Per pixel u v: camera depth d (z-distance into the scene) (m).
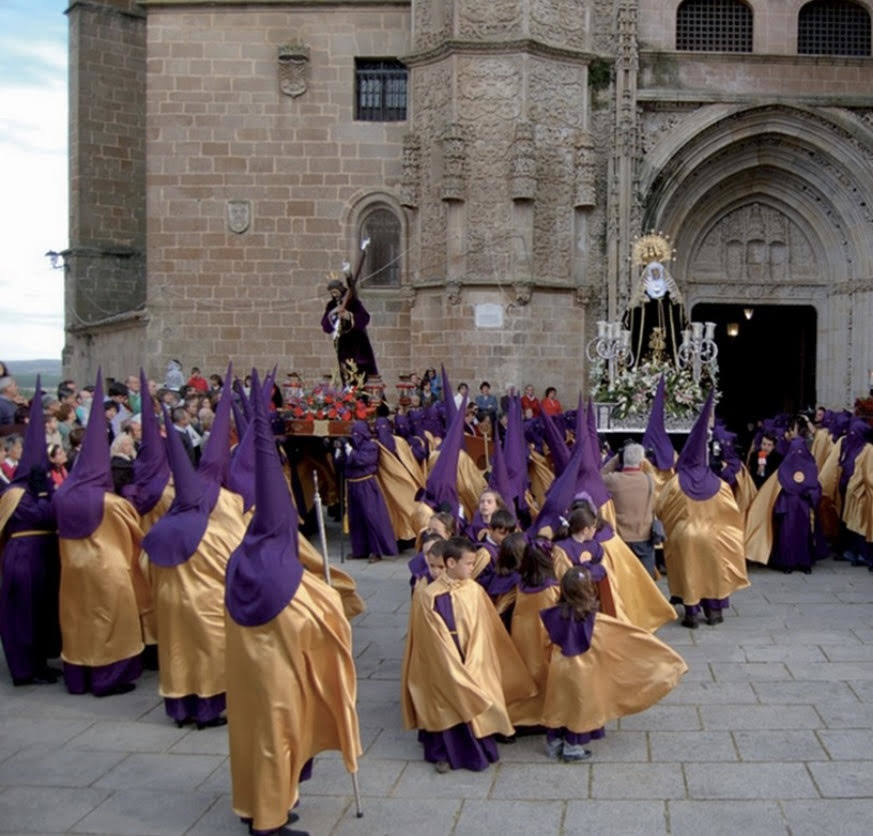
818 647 10.12
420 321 24.64
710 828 6.25
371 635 10.74
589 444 10.46
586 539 8.41
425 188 24.48
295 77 25.94
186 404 15.07
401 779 7.11
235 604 6.12
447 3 23.94
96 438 9.08
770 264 26.86
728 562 11.02
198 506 8.23
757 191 26.56
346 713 6.26
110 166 31.28
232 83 26.05
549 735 7.45
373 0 25.66
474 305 23.78
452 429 10.13
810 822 6.30
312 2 25.77
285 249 26.14
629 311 21.27
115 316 28.91
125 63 31.44
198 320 26.23
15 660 9.31
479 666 7.23
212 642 8.09
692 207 26.03
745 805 6.57
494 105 23.70
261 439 6.18
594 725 7.30
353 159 26.02
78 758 7.58
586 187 24.33
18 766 7.43
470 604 7.38
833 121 25.17
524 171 23.39
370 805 6.68
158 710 8.66
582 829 6.27
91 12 30.72
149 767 7.40
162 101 26.08
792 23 25.84
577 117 24.52
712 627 10.93
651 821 6.37
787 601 12.14
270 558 6.14
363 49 25.94
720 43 26.02
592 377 18.39
